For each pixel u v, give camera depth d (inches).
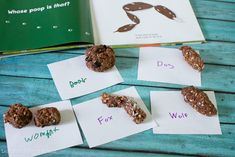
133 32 27.4
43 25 26.4
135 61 25.8
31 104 22.5
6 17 26.7
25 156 20.1
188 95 23.3
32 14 27.1
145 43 26.8
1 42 25.1
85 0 28.6
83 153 20.6
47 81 24.0
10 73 24.1
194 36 27.8
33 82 23.8
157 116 22.6
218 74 25.8
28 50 25.2
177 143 21.5
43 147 20.5
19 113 20.9
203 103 22.8
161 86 24.5
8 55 25.1
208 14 30.4
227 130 22.6
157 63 25.8
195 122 22.6
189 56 25.7
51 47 25.5
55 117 21.2
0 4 27.5
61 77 24.2
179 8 30.0
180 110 23.1
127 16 28.5
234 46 28.1
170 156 21.0
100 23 27.7
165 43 27.1
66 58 25.5
